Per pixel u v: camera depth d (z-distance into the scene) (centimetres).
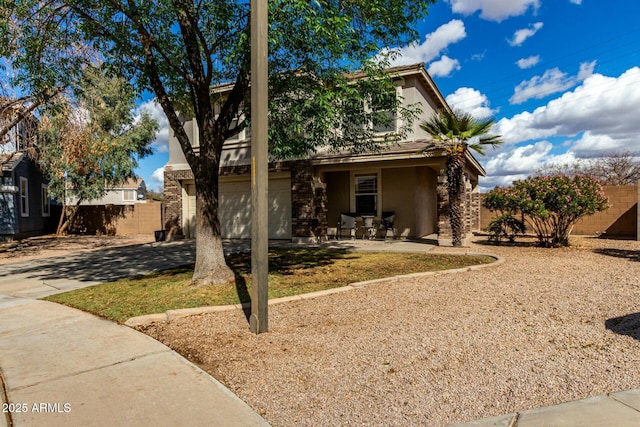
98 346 405
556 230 1118
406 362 339
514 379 300
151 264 986
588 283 607
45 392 302
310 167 1310
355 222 1424
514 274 695
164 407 275
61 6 638
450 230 1174
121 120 2067
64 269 966
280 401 282
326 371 329
